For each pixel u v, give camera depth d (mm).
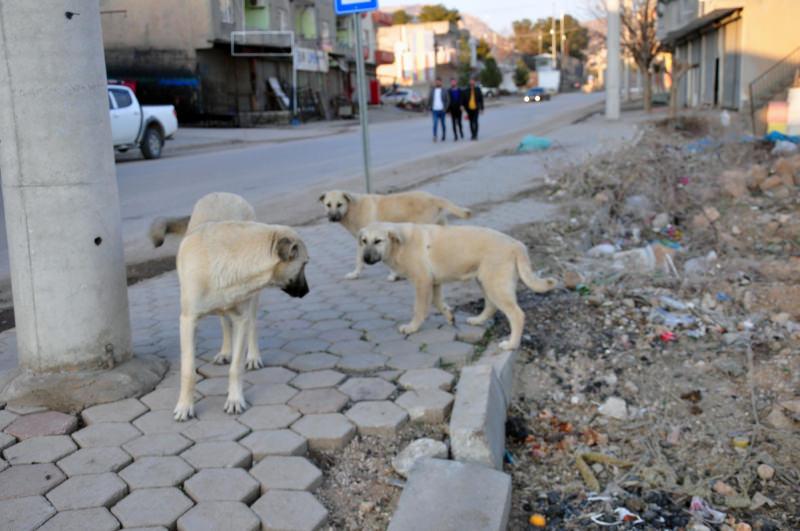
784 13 27906
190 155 22594
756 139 15117
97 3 4453
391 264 5410
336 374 4750
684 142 18234
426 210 6871
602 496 3900
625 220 9617
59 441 3961
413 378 4633
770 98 26766
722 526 3688
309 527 3295
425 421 4234
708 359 5270
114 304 4570
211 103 37000
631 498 3865
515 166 15523
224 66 37812
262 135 31484
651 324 5773
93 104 4398
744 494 3920
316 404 4324
